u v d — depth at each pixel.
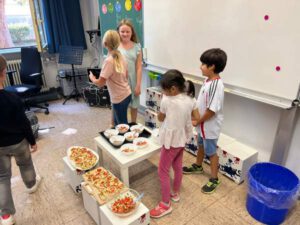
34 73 3.65
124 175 1.84
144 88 3.52
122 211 1.50
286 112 1.84
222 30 2.05
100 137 2.15
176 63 2.61
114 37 2.12
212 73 1.79
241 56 1.97
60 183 2.18
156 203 1.93
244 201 1.93
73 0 4.16
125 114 2.51
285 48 1.69
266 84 1.87
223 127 2.48
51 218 1.81
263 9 1.74
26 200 1.98
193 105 1.64
